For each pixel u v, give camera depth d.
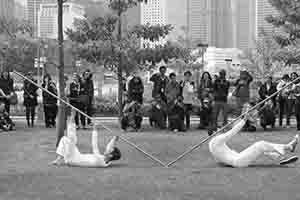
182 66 34.50
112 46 19.28
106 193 8.34
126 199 7.96
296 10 21.50
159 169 10.73
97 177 9.70
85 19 19.91
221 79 17.22
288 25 21.80
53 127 19.38
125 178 9.61
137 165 11.40
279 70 40.75
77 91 18.75
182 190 8.56
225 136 11.08
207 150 13.81
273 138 16.48
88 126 19.66
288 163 11.18
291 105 19.61
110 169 10.73
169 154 13.16
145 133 17.81
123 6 19.41
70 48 19.97
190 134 17.59
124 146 14.55
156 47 19.36
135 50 19.20
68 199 7.98
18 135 16.83
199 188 8.72
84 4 20.70
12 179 9.48
